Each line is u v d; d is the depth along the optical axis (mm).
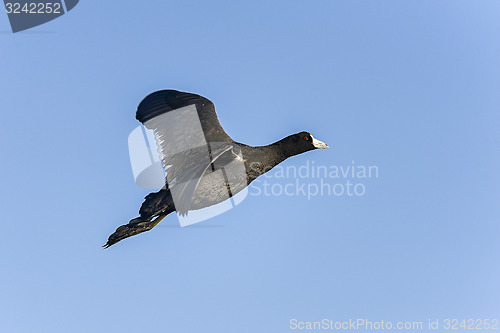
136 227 24188
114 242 24141
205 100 25938
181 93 25953
